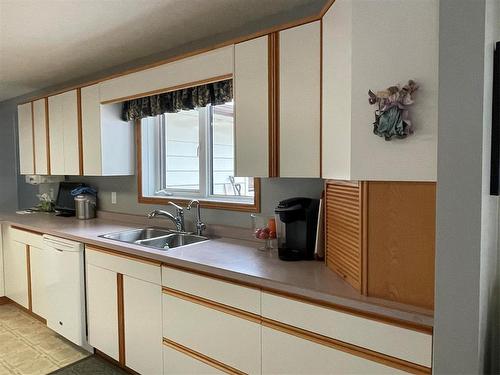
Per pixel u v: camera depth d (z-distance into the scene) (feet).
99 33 7.95
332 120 4.94
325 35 5.19
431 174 3.86
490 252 3.94
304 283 4.91
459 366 3.59
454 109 3.50
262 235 6.83
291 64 5.73
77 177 12.45
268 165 6.08
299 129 5.69
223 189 9.11
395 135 3.95
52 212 12.91
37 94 13.58
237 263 5.95
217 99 7.54
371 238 4.34
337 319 4.50
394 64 4.00
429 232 3.95
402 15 3.94
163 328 6.63
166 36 8.20
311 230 6.18
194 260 6.14
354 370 4.37
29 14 6.91
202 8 6.82
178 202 9.19
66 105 10.46
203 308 5.98
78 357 8.41
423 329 3.87
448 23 3.50
